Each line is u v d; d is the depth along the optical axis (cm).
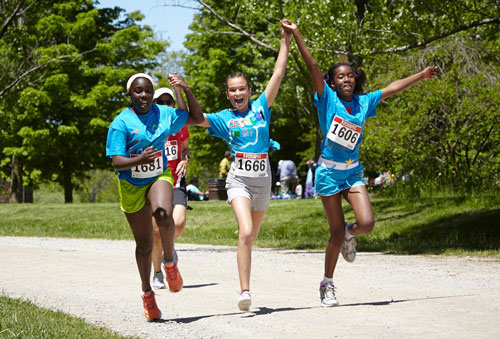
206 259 1207
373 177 3028
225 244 1554
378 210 1892
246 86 651
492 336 518
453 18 1552
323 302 673
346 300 711
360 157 2055
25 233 1978
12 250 1416
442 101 1917
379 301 698
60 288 843
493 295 732
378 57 1900
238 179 653
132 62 4384
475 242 1369
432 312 624
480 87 1878
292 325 576
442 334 527
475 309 638
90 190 7294
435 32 1569
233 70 4225
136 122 575
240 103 649
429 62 2025
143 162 554
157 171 580
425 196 2081
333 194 671
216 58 4200
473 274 927
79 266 1102
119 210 2473
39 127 4103
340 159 666
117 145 568
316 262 1139
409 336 522
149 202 589
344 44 1591
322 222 1872
